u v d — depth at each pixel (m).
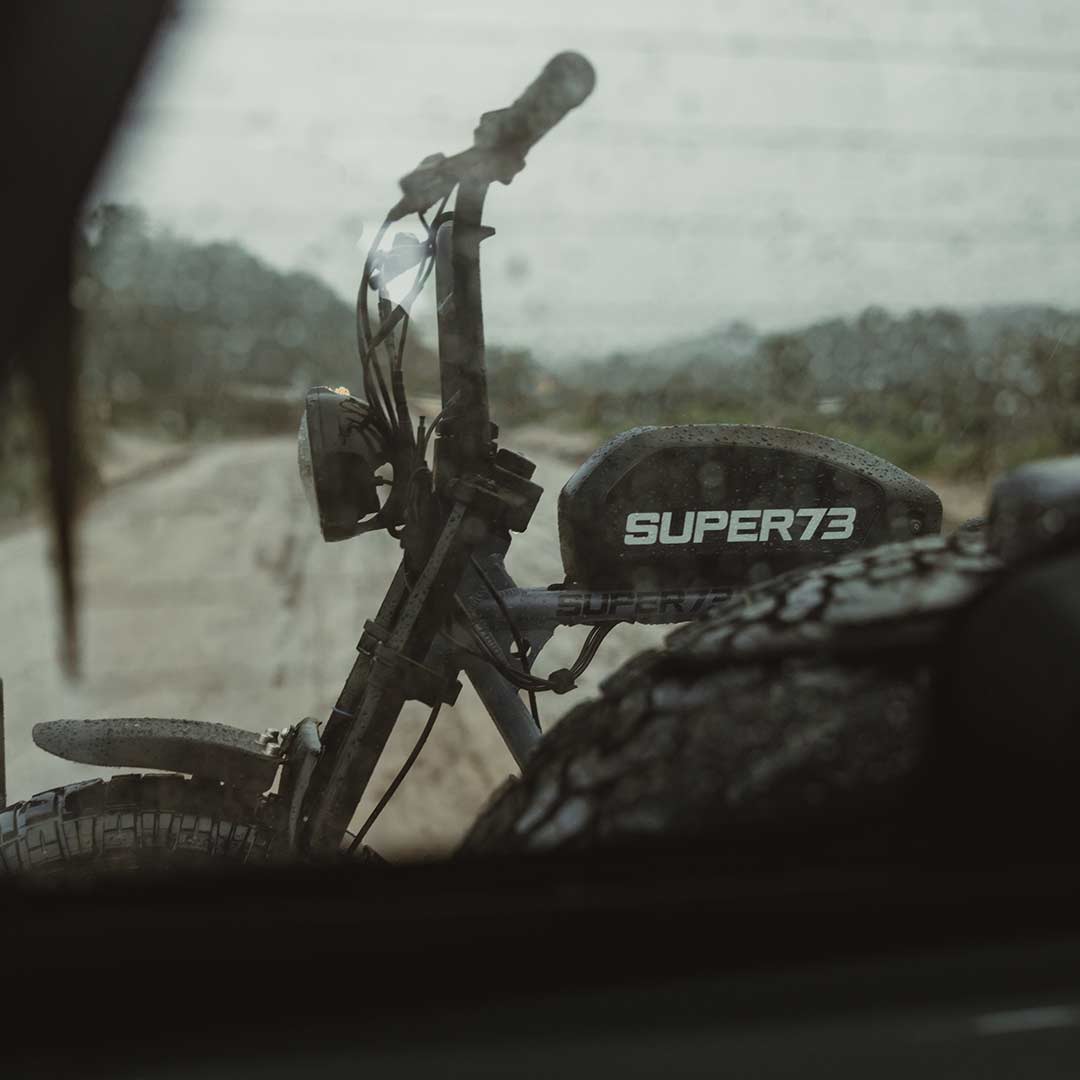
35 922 0.60
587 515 1.45
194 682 3.24
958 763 0.73
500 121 1.01
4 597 3.76
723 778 0.77
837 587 0.85
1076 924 0.64
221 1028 0.57
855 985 0.61
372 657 1.51
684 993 0.60
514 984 0.60
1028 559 0.75
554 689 1.50
